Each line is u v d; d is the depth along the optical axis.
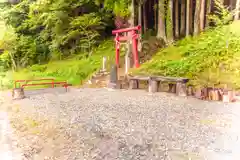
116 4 18.06
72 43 22.70
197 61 11.68
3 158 4.43
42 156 4.46
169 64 12.53
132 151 4.41
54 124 6.29
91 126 5.92
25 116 7.30
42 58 23.56
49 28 22.80
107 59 17.27
